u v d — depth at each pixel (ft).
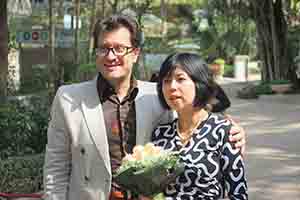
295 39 68.69
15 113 25.72
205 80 8.23
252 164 27.35
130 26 8.34
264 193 22.20
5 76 29.71
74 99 8.49
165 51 77.92
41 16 62.85
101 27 8.32
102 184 8.34
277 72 66.80
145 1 55.31
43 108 27.17
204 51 89.20
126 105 8.59
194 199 7.98
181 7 135.54
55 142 8.60
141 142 8.52
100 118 8.41
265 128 39.96
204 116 8.41
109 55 8.25
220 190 8.16
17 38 51.98
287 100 58.08
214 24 97.96
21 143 25.52
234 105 54.70
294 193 22.18
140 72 49.14
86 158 8.36
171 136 8.47
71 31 58.23
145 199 7.89
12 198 19.26
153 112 8.66
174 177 7.79
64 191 8.58
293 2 72.74
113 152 8.44
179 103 8.22
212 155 8.14
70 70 41.06
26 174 21.24
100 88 8.53
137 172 7.59
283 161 28.04
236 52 98.78
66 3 65.98
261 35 67.97
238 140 8.18
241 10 71.92
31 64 56.49
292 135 36.58
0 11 29.35
